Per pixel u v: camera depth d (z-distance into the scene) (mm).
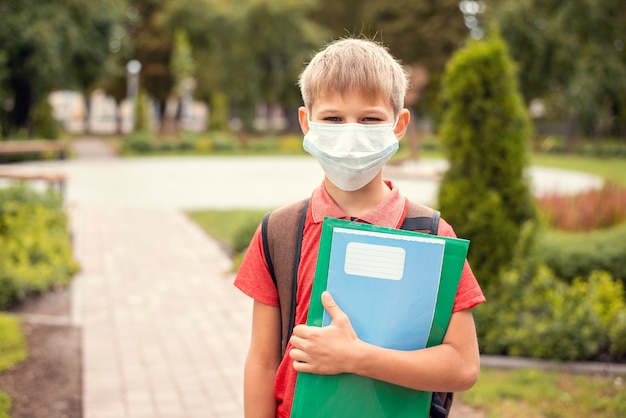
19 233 7332
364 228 1434
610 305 5055
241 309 6059
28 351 4812
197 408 3986
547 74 29453
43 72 22766
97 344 5039
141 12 38781
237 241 8305
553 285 5406
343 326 1393
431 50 38250
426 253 1419
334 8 40844
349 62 1505
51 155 21812
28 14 22688
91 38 24484
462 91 5398
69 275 7043
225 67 34812
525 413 3785
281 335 1631
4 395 3945
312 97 1552
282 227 1620
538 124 38656
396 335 1414
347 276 1423
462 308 1461
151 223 10625
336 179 1507
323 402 1418
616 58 29781
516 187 5438
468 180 5418
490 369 4500
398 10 38125
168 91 41000
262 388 1605
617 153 28703
